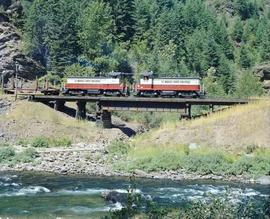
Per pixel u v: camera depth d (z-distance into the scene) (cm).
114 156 4950
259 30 17538
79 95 7106
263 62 14112
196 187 3756
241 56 14712
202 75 12962
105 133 6297
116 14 13388
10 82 9156
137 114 8225
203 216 1623
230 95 11400
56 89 7700
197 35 14238
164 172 4366
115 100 6444
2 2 11081
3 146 5569
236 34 17562
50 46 10275
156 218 1753
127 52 12394
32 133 6025
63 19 10469
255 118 5162
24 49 9938
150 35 13625
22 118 6253
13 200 3142
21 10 11194
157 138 5209
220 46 15175
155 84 6769
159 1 17450
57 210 2834
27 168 4578
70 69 9588
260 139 4919
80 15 11588
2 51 9512
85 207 2923
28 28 10400
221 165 4409
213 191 3566
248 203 1686
